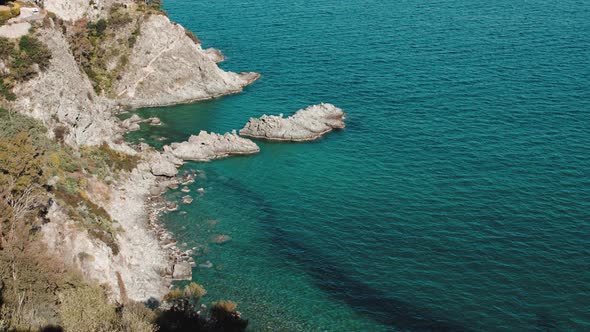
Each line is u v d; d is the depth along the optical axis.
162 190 95.81
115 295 62.28
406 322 67.25
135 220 85.19
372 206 90.06
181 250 80.12
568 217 84.44
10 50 84.88
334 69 148.25
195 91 138.50
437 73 141.75
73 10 133.00
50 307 50.41
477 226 83.50
